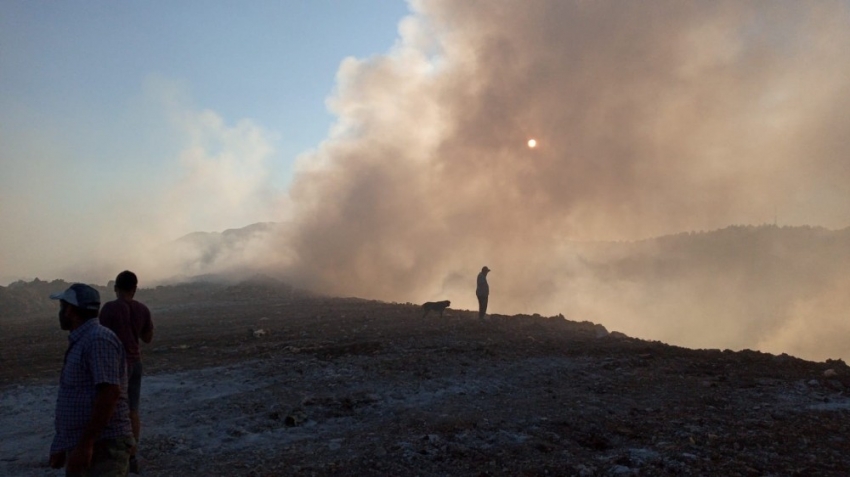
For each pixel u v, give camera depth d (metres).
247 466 6.74
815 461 6.60
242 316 21.23
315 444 7.51
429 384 10.32
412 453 6.98
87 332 4.27
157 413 8.95
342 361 11.94
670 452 6.92
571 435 7.71
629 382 10.50
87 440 4.08
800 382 10.17
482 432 7.79
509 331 16.27
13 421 8.88
